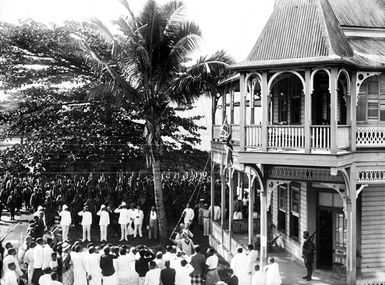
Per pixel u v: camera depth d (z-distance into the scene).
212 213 26.58
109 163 34.16
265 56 17.75
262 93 17.58
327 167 16.53
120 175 30.31
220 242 23.42
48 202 26.45
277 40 18.06
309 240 17.92
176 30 24.06
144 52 22.70
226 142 22.20
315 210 19.50
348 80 17.41
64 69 37.50
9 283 13.99
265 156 17.50
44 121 35.53
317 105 19.94
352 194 17.50
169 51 24.09
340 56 16.66
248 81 19.64
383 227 18.98
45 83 37.44
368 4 21.66
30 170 34.22
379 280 17.80
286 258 20.97
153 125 25.09
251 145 18.05
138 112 34.16
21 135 36.53
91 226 27.95
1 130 36.12
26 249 18.25
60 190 28.11
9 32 35.22
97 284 16.09
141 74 23.84
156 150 25.11
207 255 16.69
